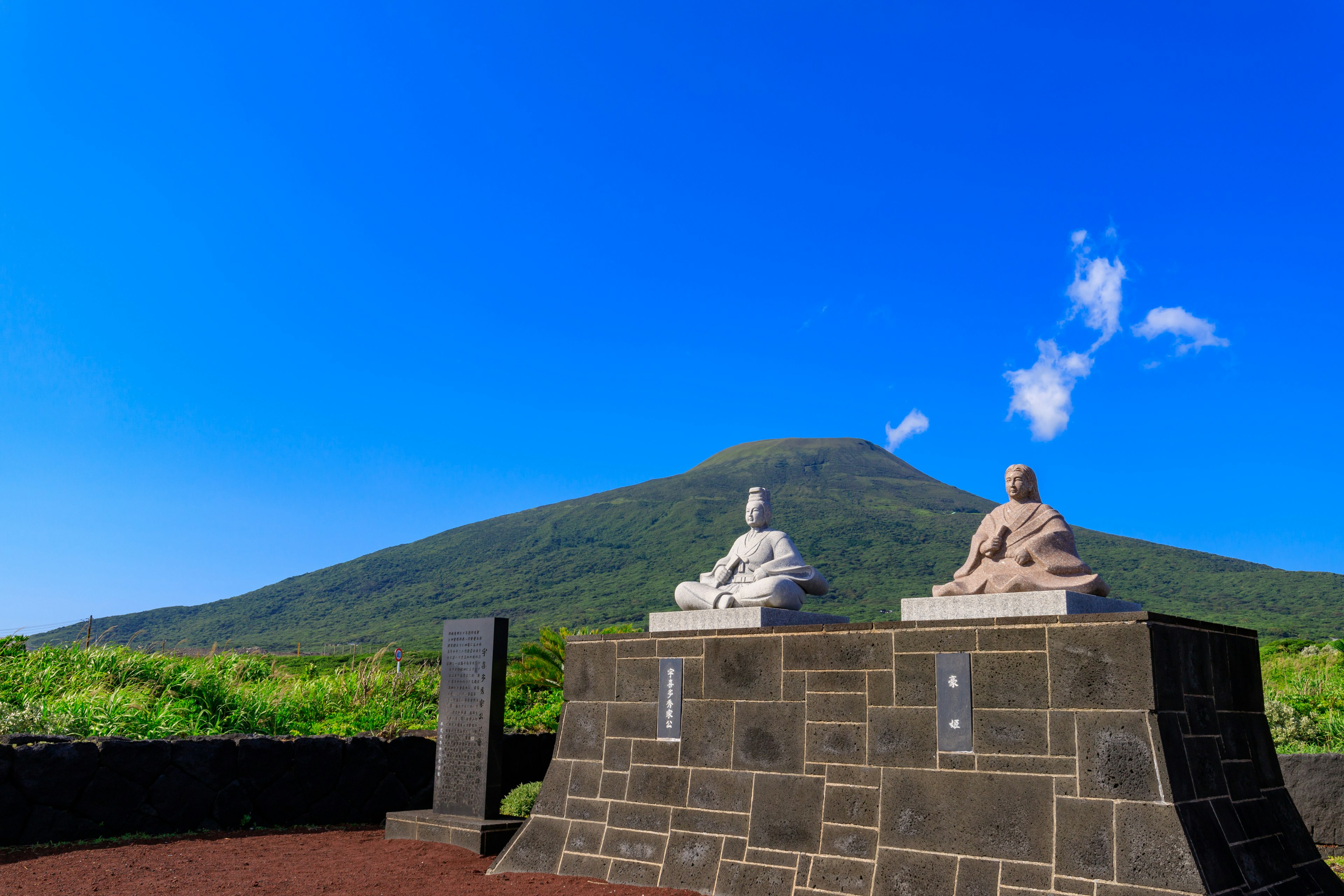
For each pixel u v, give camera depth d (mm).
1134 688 6230
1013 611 7309
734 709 8047
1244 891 6000
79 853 8750
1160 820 5930
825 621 9266
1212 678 6926
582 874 8273
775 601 8781
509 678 17672
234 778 10422
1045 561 7609
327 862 8875
